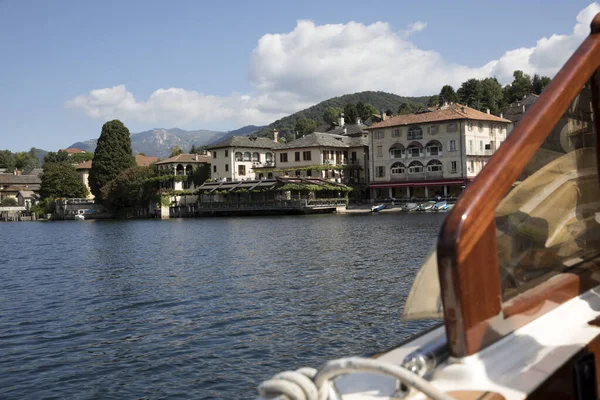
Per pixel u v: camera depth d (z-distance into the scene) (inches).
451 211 72.5
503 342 79.4
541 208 92.6
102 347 445.1
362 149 3848.4
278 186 3444.9
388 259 912.9
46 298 687.1
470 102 6008.9
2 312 600.1
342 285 671.8
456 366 74.0
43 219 5103.3
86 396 339.9
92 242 1803.6
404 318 89.7
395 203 3361.2
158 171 4256.9
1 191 6653.5
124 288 741.9
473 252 72.9
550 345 83.0
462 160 3137.3
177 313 560.4
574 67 90.0
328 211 3508.9
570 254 102.0
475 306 73.9
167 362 397.7
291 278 752.3
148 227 2775.6
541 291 90.8
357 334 447.2
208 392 338.6
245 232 1942.7
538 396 73.1
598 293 102.1
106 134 4488.2
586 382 82.9
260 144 4178.2
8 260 1255.5
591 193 105.0
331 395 68.0
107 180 4468.5
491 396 69.1
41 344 460.8
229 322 506.6
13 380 372.8
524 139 79.5
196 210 3909.9
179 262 1040.8
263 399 68.5
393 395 73.6
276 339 442.9
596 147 102.7
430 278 84.4
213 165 4138.8
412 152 3324.3
